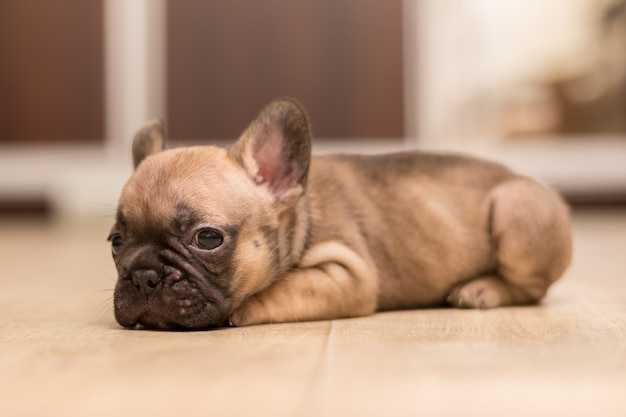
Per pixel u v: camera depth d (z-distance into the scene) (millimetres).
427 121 1735
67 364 427
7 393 377
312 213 599
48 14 1781
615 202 1790
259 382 388
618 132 1729
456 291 649
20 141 1813
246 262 545
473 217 647
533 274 639
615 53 1718
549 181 1742
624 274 855
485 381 388
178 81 1768
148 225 527
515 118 1742
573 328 519
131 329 535
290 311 561
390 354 443
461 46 1728
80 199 1802
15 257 1139
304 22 1740
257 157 570
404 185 647
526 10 1720
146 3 1759
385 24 1726
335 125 1746
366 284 592
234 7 1748
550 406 356
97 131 1800
